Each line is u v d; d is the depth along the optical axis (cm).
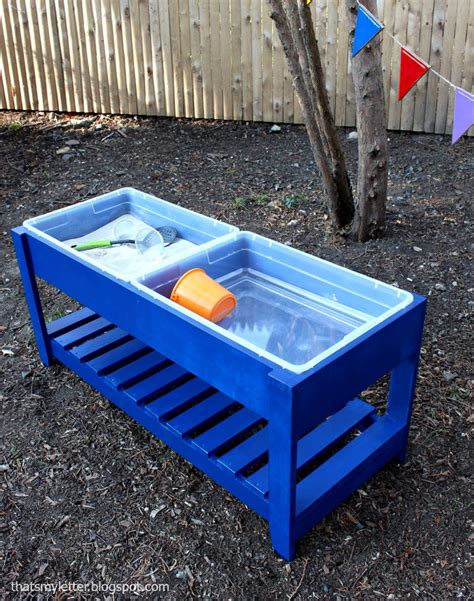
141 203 364
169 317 256
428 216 503
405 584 242
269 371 221
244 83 692
